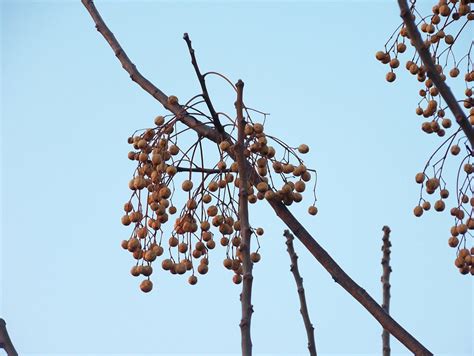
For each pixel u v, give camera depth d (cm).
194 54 365
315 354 424
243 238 303
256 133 369
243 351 290
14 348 284
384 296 482
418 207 408
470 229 395
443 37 414
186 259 370
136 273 362
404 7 332
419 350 336
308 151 384
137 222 365
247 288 297
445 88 337
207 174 376
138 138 375
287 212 366
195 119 377
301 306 433
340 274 354
